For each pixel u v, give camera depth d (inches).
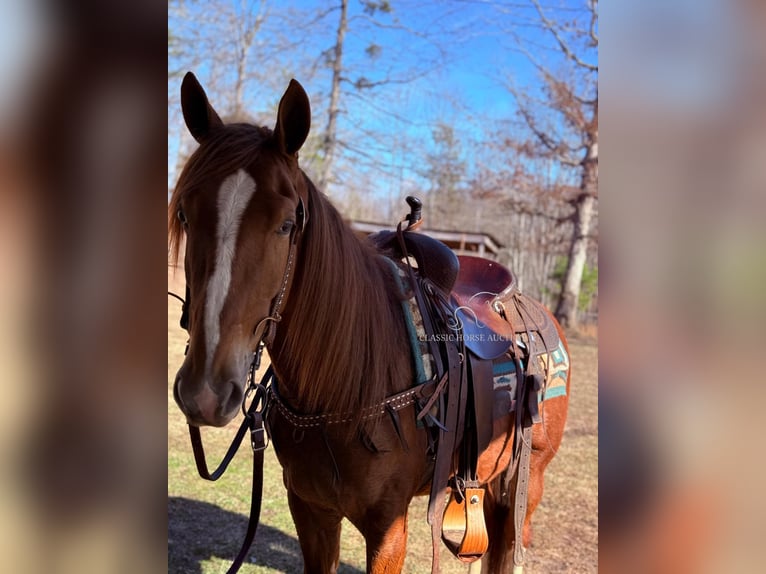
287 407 57.6
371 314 56.9
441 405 62.0
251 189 43.4
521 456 76.6
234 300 41.9
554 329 88.7
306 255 51.8
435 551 60.2
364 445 55.9
